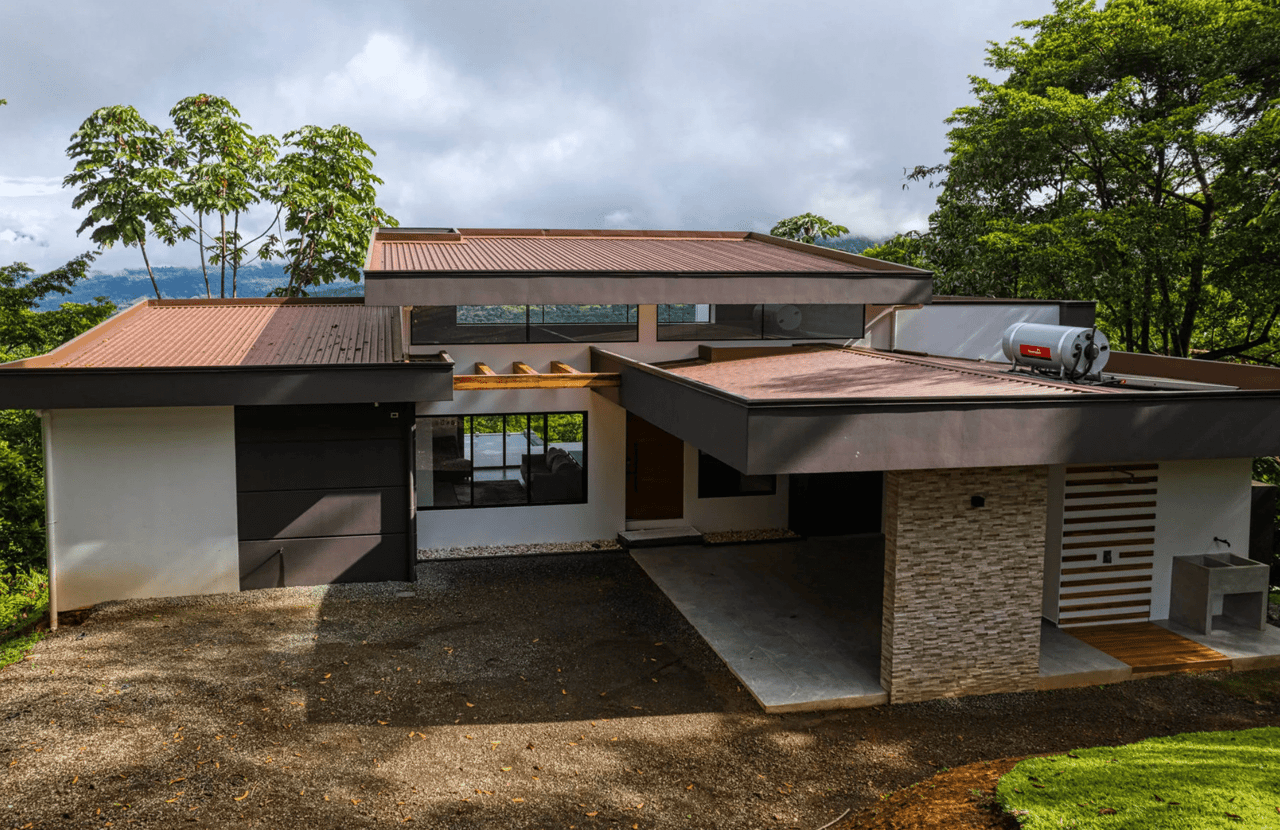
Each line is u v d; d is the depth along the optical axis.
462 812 7.85
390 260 16.34
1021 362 13.22
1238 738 9.12
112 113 30.73
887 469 9.27
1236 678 11.30
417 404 15.99
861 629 12.61
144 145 31.78
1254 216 22.81
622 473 17.03
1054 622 12.70
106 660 11.05
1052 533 12.66
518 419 16.52
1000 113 25.92
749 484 17.94
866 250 35.34
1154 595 12.96
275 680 10.58
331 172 34.53
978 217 27.83
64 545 13.10
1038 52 27.44
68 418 12.95
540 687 10.65
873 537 17.78
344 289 36.56
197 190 30.66
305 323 17.14
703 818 7.92
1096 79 26.27
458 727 9.54
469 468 16.38
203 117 32.56
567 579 14.91
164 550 13.59
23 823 7.39
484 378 14.77
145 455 13.36
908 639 10.31
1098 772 8.04
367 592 14.05
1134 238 23.36
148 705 9.73
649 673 11.13
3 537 20.48
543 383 14.97
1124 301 26.16
